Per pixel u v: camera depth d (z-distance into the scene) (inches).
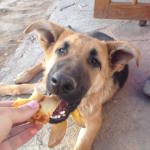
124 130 17.6
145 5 24.8
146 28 25.7
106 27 26.0
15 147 8.7
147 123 18.0
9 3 33.1
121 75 19.7
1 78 21.5
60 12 28.7
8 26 28.9
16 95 19.8
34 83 20.8
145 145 16.8
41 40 16.4
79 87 14.2
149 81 19.3
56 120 13.1
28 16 30.3
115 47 16.0
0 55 25.0
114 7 25.4
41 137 17.2
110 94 18.5
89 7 29.0
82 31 25.5
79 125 16.8
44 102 11.5
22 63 22.7
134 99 19.6
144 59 22.5
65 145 16.8
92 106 16.2
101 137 17.2
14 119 8.1
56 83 13.3
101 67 15.7
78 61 14.6
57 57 15.3
